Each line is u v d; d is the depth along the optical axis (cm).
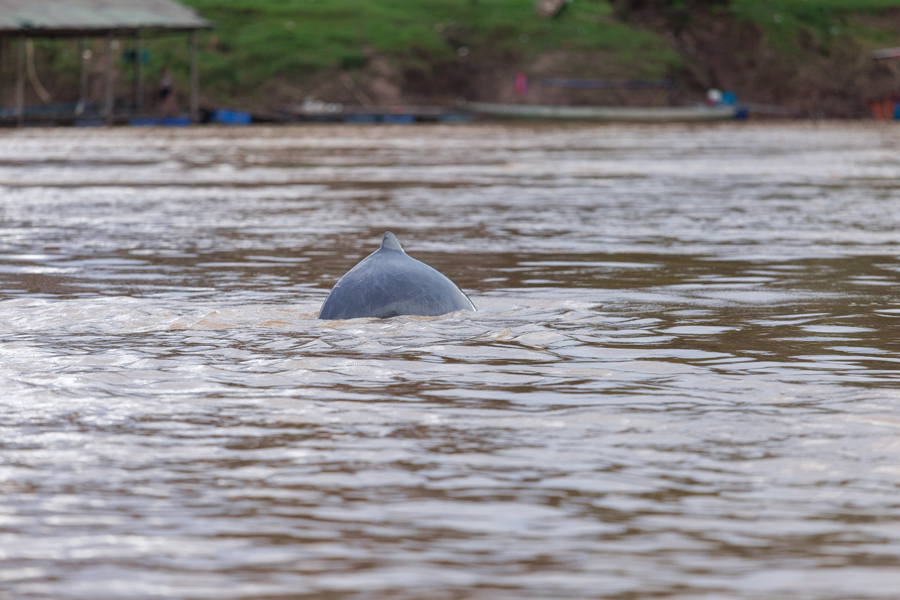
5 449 1484
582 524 1210
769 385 1858
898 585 1052
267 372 1952
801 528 1197
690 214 5219
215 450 1482
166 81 19200
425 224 4800
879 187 6819
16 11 16638
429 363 2030
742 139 14325
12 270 3381
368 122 19738
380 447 1496
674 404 1728
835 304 2750
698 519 1224
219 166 9075
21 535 1177
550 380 1898
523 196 6234
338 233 4450
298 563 1105
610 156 10481
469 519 1226
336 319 2503
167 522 1214
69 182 7338
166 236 4334
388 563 1105
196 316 2538
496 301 2783
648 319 2523
